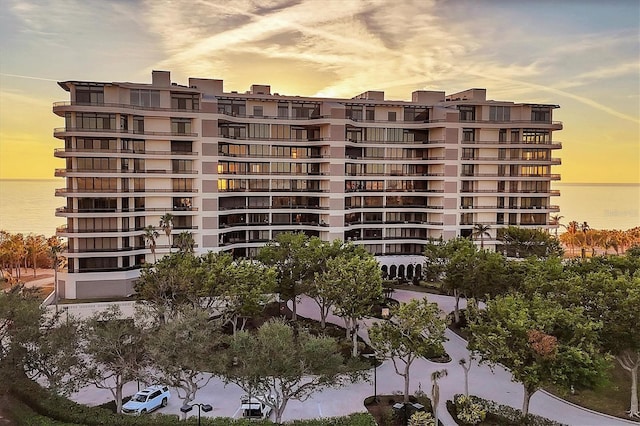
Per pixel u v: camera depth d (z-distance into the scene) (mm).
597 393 44812
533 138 93000
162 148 77750
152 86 76125
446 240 90688
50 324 41250
